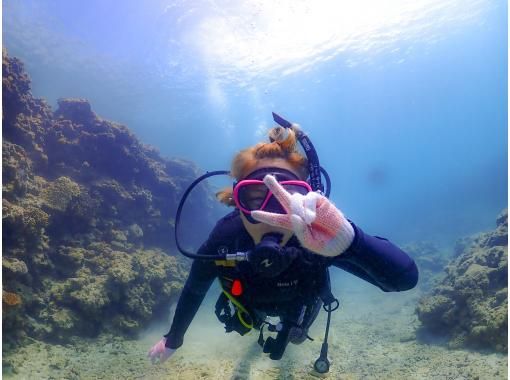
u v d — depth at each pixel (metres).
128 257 6.67
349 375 4.08
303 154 1.88
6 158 5.41
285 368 4.19
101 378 3.98
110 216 7.83
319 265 1.91
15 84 6.57
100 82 22.56
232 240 2.02
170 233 9.99
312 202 1.25
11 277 4.79
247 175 1.71
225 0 16.45
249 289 2.01
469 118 71.62
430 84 41.06
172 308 7.79
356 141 71.75
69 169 7.63
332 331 6.28
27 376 3.80
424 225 24.38
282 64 23.08
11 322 4.32
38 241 5.50
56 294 5.32
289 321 2.16
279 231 1.59
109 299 5.64
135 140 9.48
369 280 2.03
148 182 9.79
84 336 5.21
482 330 4.50
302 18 18.72
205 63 20.86
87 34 18.50
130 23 17.70
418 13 22.14
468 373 3.89
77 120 8.58
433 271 11.80
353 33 22.19
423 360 4.50
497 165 58.09
